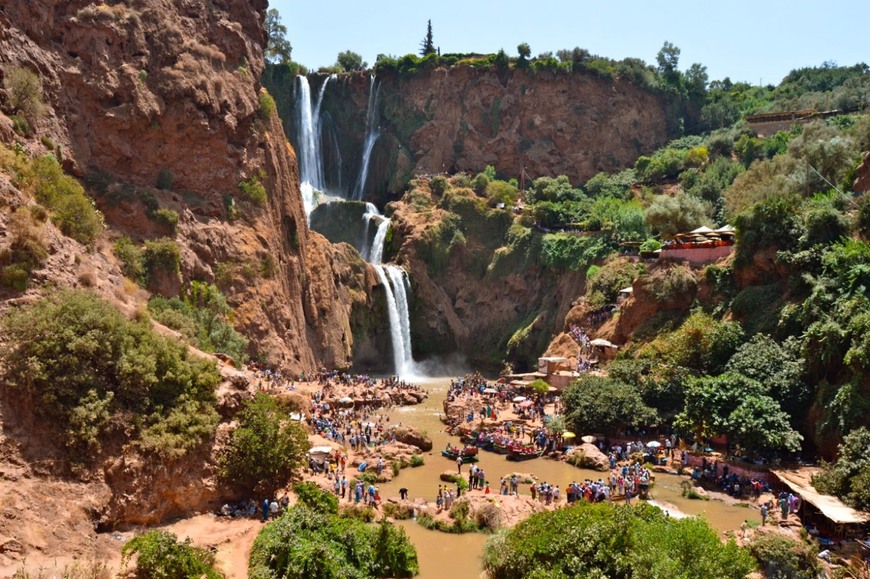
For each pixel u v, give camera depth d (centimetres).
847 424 3688
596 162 10594
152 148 5591
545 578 2341
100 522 2641
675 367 4828
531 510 3316
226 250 5825
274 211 6531
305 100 10425
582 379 5003
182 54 5822
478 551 3005
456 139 10544
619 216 7775
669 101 11500
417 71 10650
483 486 3834
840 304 4206
